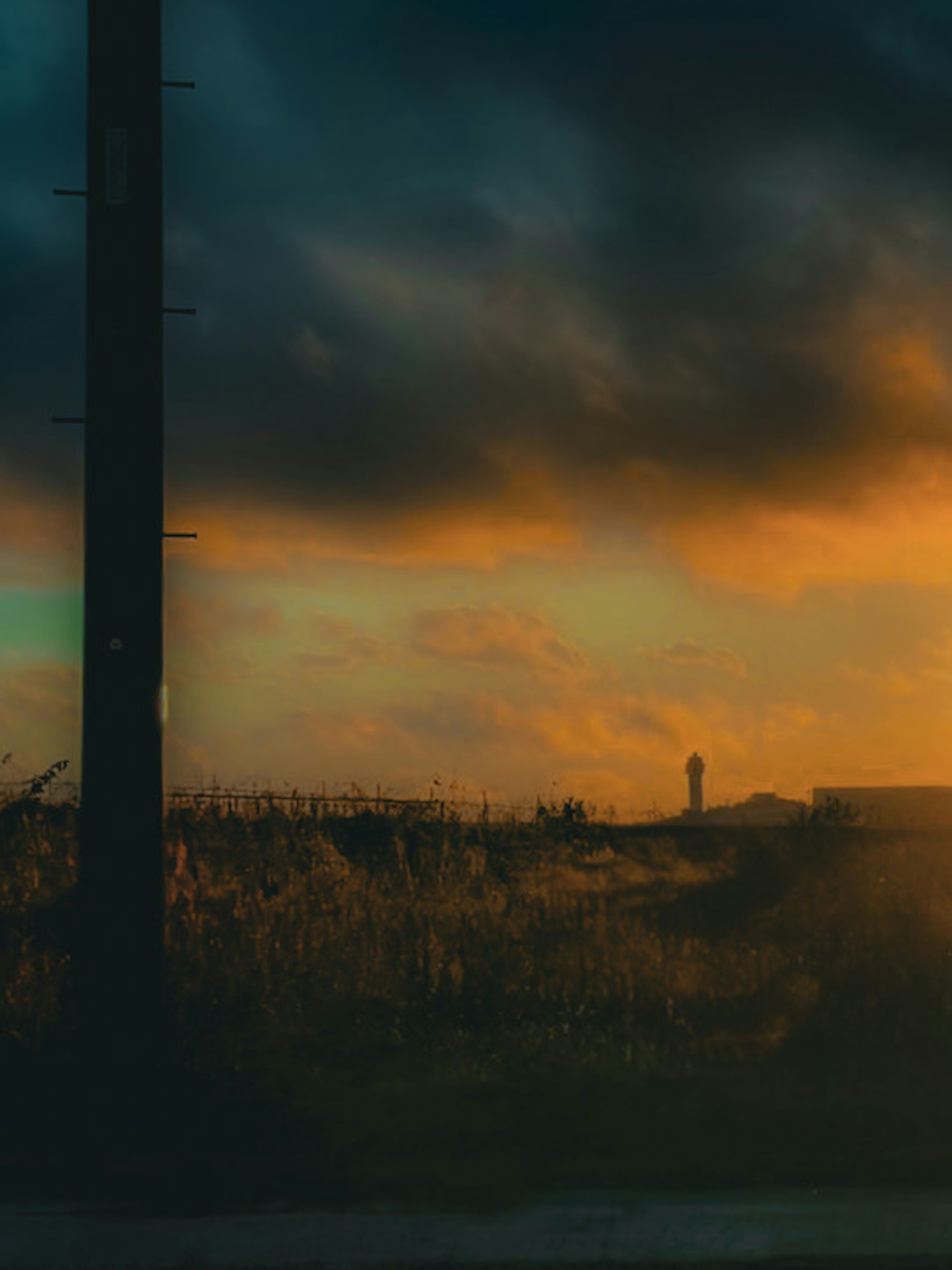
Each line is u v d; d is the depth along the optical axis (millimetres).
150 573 9820
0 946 12336
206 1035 10727
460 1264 6652
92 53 10016
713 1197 7797
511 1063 10617
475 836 20703
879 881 17234
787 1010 11906
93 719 9750
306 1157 8562
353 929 14461
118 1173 8242
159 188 10039
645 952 13961
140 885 9727
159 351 9969
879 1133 9031
